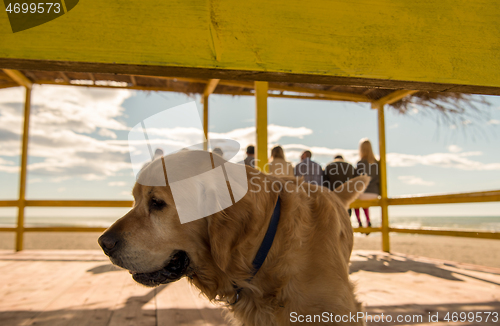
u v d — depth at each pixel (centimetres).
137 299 281
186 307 260
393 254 540
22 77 512
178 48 104
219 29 106
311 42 112
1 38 97
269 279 171
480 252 832
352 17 115
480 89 129
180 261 176
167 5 104
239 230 167
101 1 101
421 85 124
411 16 119
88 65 104
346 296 168
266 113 401
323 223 178
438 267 421
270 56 109
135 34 102
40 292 302
